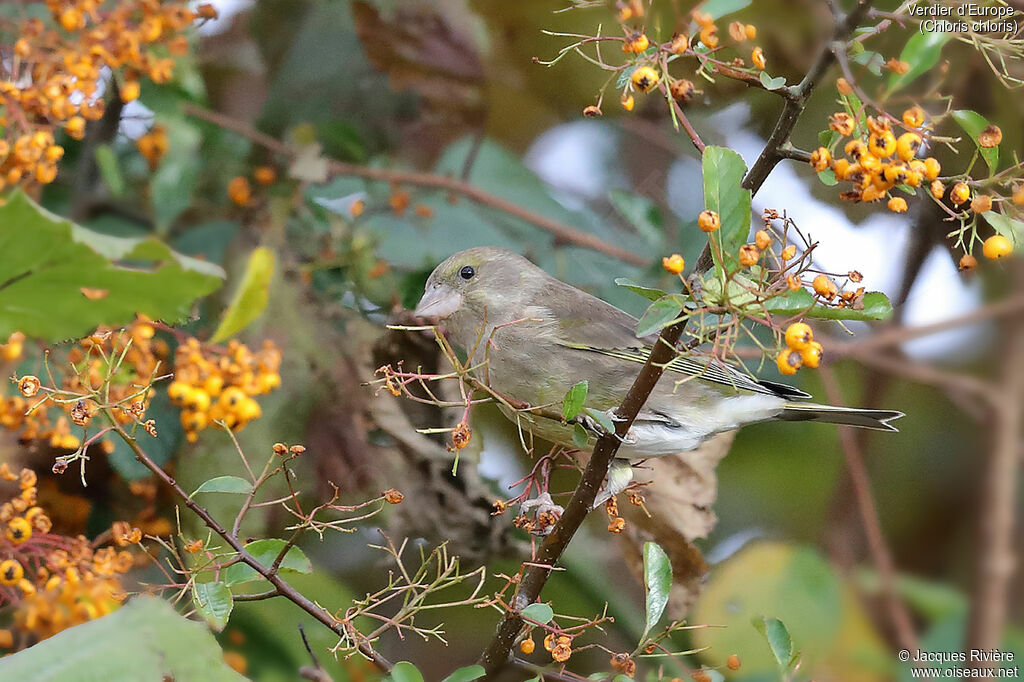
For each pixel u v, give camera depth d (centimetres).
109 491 823
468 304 993
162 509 834
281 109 1031
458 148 1065
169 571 779
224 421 627
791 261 568
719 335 525
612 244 1088
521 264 1013
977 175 903
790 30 995
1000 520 780
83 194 889
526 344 974
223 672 437
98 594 616
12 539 603
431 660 991
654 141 1137
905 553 912
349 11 1030
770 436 1086
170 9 678
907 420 988
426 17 1014
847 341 955
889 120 550
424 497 931
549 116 1115
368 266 947
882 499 962
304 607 616
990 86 880
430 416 945
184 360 639
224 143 939
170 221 829
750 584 833
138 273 381
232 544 604
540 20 1021
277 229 920
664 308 536
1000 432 810
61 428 638
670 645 866
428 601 980
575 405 609
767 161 553
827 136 575
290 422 889
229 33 1030
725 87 1065
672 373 920
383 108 1051
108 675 420
